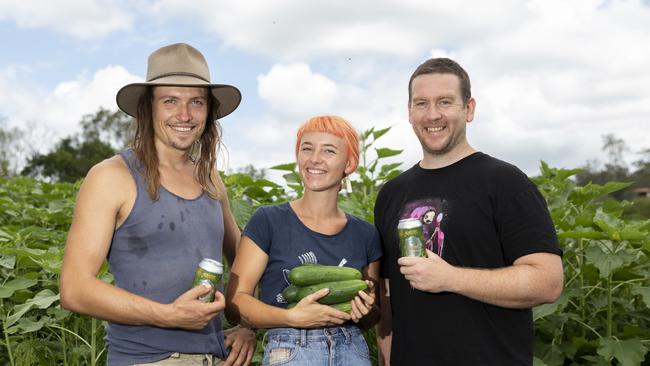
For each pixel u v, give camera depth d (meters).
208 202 3.57
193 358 3.37
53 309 5.11
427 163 3.93
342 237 3.78
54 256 5.07
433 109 3.75
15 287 5.06
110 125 71.25
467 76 3.86
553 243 3.51
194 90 3.51
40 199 9.15
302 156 3.76
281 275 3.63
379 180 7.32
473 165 3.73
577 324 5.50
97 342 5.38
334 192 3.83
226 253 4.09
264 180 6.40
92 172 3.28
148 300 3.10
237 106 3.84
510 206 3.56
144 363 3.29
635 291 5.01
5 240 5.89
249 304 3.53
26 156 69.25
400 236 3.44
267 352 3.58
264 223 3.70
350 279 3.47
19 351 5.07
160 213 3.32
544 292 3.44
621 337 5.31
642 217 6.97
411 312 3.69
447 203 3.69
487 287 3.37
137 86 3.47
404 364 3.71
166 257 3.31
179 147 3.49
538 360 4.83
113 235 3.31
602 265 4.84
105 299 3.08
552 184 6.91
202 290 3.08
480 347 3.50
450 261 3.63
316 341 3.51
